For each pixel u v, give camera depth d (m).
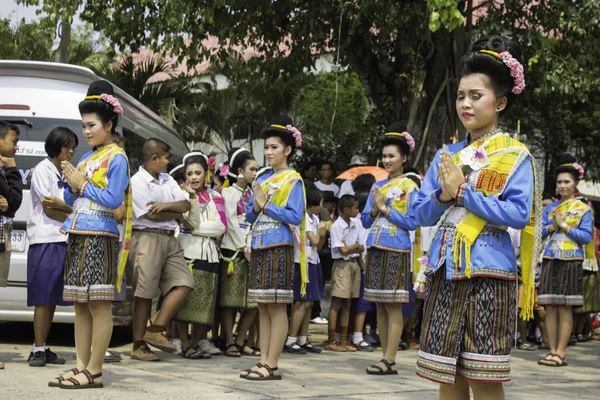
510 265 3.40
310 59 12.63
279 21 12.38
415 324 9.38
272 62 13.14
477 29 11.80
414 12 11.29
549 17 11.87
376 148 15.20
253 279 6.02
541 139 17.12
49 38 18.91
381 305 6.80
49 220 6.21
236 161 7.59
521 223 3.31
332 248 8.42
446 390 3.51
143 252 6.65
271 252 5.95
